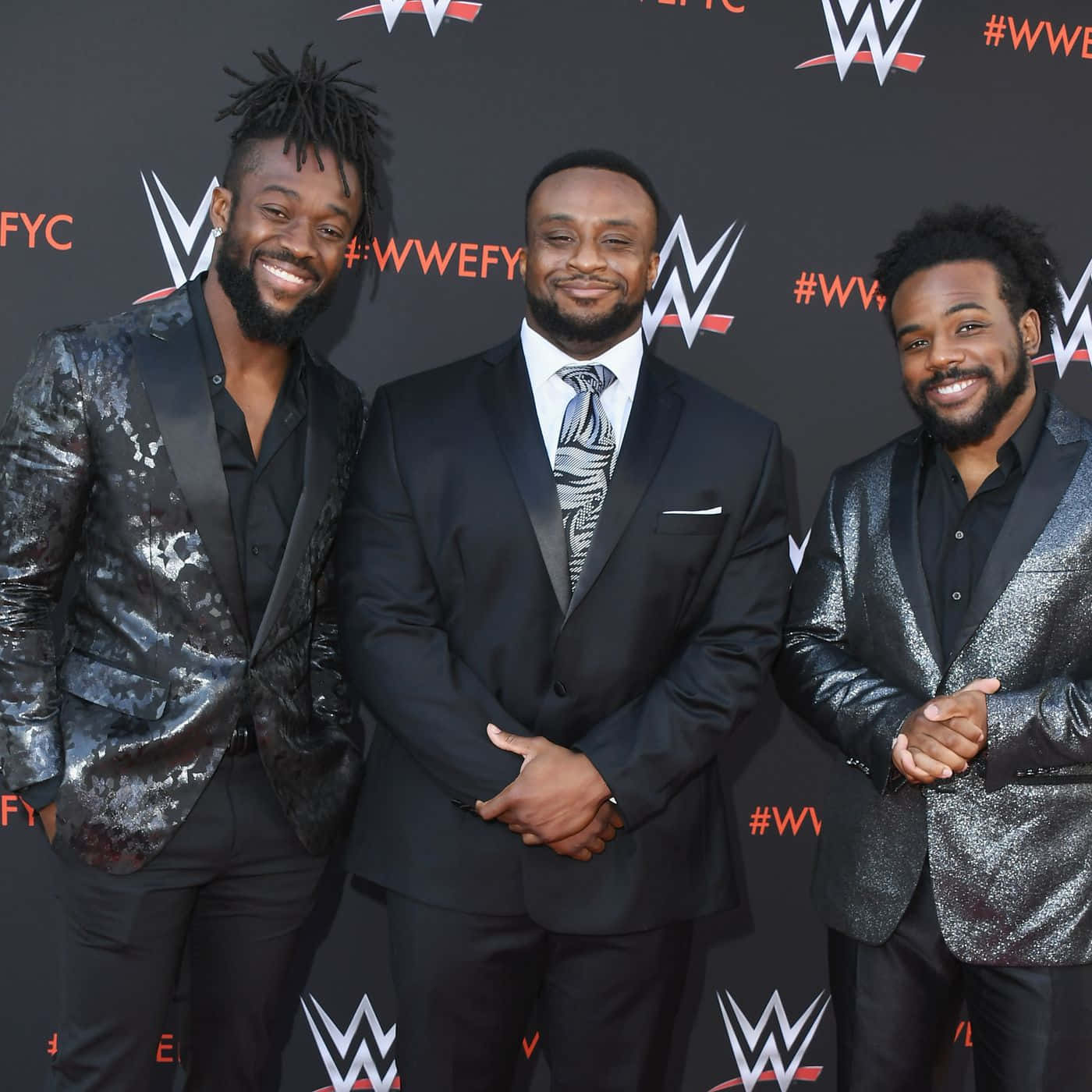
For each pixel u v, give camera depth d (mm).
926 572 1549
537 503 1499
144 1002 1483
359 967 2076
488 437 1538
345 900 2064
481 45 2018
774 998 2195
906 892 1471
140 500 1440
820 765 2195
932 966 1498
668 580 1521
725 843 1634
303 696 1615
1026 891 1430
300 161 1465
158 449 1439
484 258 2047
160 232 1952
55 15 1897
